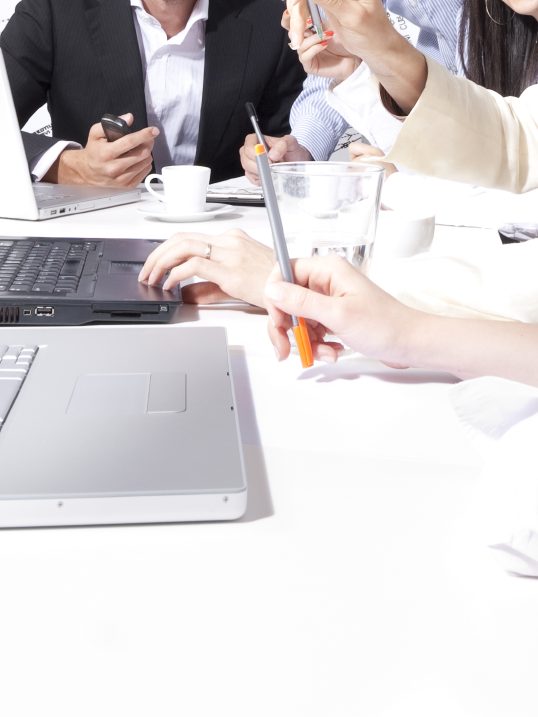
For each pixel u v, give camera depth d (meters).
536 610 0.38
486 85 1.46
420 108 0.98
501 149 1.04
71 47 2.35
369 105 1.09
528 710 0.31
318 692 0.32
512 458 0.41
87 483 0.45
